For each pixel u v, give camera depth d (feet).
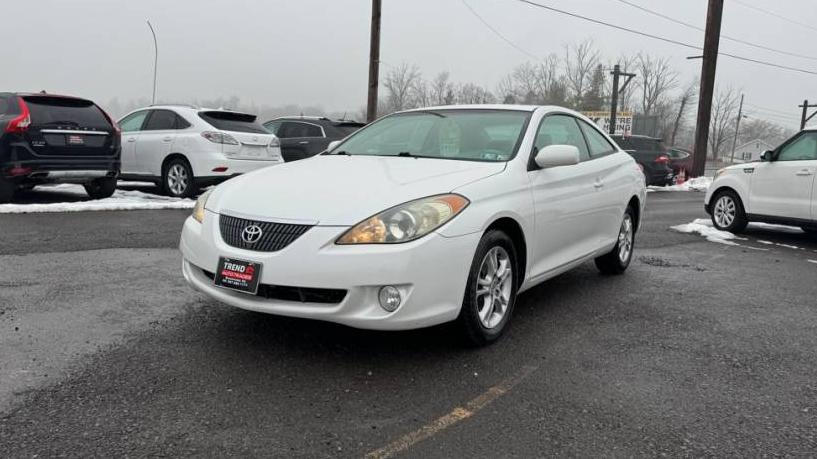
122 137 34.94
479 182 11.85
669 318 14.80
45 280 15.60
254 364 10.78
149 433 8.34
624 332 13.57
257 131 34.50
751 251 25.71
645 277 19.35
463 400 9.78
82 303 13.82
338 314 10.10
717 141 293.23
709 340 13.26
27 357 10.68
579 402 9.89
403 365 11.04
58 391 9.45
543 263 14.05
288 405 9.33
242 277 10.44
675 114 251.19
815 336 13.84
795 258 24.35
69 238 21.01
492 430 8.86
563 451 8.37
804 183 28.09
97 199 31.60
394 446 8.31
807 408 9.99
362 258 9.98
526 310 15.01
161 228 23.72
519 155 13.41
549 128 15.24
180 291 15.07
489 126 14.70
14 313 12.93
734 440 8.85
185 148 32.48
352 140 16.33
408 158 13.89
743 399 10.26
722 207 31.94
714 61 74.08
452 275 10.73
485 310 12.01
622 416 9.46
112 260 18.11
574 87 186.29
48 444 7.96
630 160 19.56
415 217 10.44
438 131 15.08
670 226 33.06
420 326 10.48
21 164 26.61
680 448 8.57
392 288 10.15
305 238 10.15
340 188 11.16
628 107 212.84
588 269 20.38
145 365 10.54
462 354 11.69
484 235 11.67
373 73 60.64
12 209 25.98
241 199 11.34
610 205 17.24
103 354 10.95
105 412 8.86
